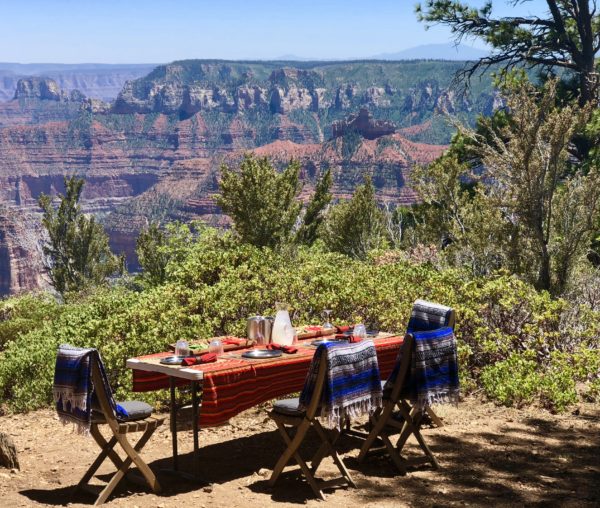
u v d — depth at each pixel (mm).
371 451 6770
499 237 14062
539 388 8859
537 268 13406
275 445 7277
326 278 10867
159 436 7699
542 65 34250
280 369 6398
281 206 22844
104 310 11062
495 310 10336
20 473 6492
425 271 11852
